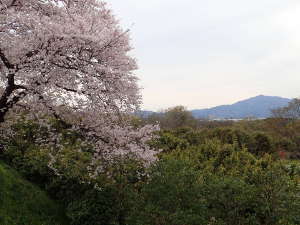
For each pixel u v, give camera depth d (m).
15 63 9.30
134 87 10.92
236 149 21.03
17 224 11.77
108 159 11.55
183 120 48.78
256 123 51.88
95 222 12.94
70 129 11.21
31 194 14.05
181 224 9.97
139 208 11.08
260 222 10.95
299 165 19.94
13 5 10.33
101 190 13.05
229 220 10.66
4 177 13.90
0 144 15.15
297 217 10.53
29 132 16.48
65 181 14.04
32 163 15.62
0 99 10.02
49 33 9.38
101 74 10.19
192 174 11.03
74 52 9.97
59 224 13.21
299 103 54.72
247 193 10.88
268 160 19.33
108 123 11.89
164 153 18.28
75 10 11.18
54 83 9.62
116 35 10.49
